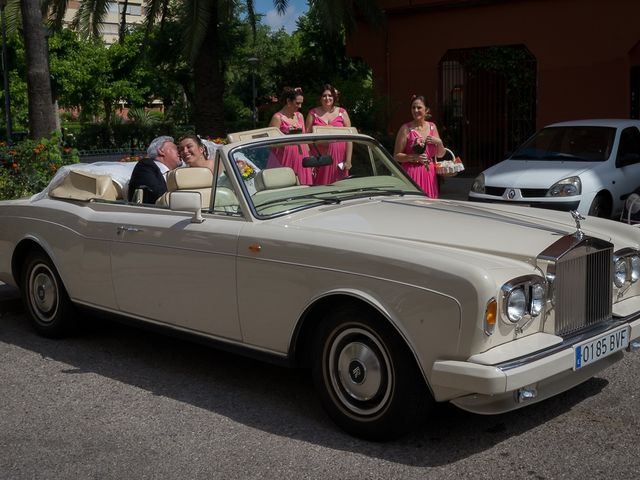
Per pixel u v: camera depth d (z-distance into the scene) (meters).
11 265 6.72
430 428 4.60
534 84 16.48
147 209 5.66
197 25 15.13
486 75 17.12
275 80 27.66
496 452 4.27
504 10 16.14
